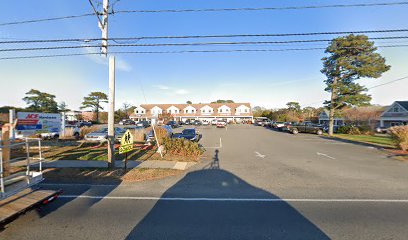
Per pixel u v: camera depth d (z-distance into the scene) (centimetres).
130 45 888
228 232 375
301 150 1362
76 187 621
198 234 368
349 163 967
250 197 545
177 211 461
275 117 5753
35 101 5069
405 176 750
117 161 963
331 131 2508
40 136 1644
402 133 1328
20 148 1284
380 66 2200
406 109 3372
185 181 683
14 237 358
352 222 413
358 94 2352
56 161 955
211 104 6981
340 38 2247
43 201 419
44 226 395
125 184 650
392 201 521
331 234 369
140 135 1803
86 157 1041
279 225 400
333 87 2428
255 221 416
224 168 859
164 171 798
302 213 452
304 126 2808
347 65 2258
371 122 3083
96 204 498
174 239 353
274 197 546
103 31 853
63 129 1856
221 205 494
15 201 400
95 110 5912
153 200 523
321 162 988
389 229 387
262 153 1242
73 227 391
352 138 2183
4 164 426
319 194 568
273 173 785
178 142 1123
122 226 395
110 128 830
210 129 3562
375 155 1180
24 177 436
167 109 6738
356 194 569
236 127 4159
